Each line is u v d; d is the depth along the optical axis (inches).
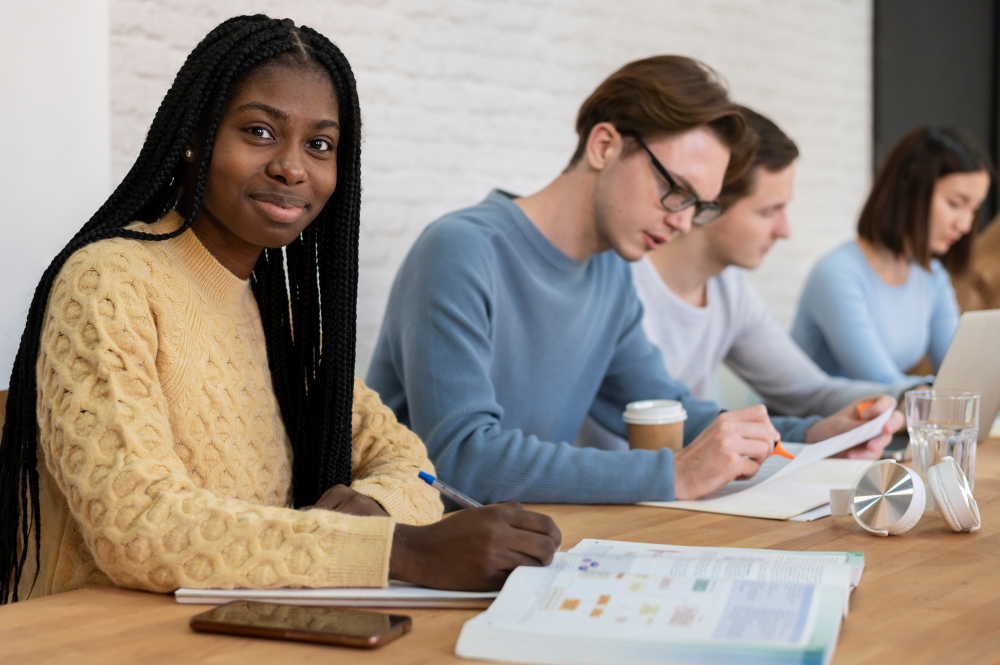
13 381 37.8
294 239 44.3
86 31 62.0
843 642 27.4
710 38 130.3
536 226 63.1
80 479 32.7
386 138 100.7
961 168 102.4
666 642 25.4
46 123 60.7
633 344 71.0
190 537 32.2
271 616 29.4
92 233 37.0
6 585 37.7
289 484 45.3
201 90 37.8
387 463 45.9
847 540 40.6
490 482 51.5
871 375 98.0
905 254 104.3
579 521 45.6
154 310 37.0
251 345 43.3
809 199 145.6
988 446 67.5
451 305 56.2
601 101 62.1
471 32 106.6
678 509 48.1
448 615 30.8
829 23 146.6
